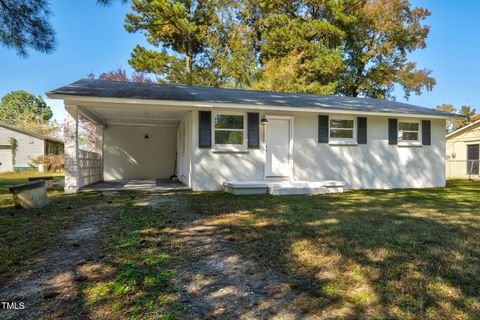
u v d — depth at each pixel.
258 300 2.21
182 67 22.39
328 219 4.79
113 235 3.84
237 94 10.41
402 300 2.17
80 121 21.14
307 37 21.08
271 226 4.32
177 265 2.87
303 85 19.94
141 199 6.86
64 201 6.52
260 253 3.17
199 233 3.97
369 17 21.83
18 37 5.80
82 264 2.86
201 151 8.74
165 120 12.30
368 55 22.72
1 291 2.33
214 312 2.05
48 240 3.62
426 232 3.99
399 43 23.14
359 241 3.55
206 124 8.75
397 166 10.38
